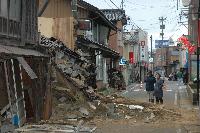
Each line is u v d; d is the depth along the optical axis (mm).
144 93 41562
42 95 17578
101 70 43312
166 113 21562
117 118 19531
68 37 30734
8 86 14125
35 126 15125
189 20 53625
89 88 26188
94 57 37312
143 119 19594
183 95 39656
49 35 29406
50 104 18188
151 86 28047
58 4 23984
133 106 22453
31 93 16844
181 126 17719
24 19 17609
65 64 25281
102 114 20078
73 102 20062
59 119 17938
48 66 18656
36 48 19078
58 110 19109
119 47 62062
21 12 17375
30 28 18516
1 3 15258
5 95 14477
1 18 15219
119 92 42406
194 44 46875
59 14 24438
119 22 60125
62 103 19859
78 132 14867
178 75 79375
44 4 22141
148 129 16766
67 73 23562
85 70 29844
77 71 26625
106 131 15992
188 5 39469
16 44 16797
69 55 27312
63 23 30078
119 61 58000
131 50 77688
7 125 13617
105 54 44469
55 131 14367
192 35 50469
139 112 21141
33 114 16766
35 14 19312
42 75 17875
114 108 21203
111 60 50281
